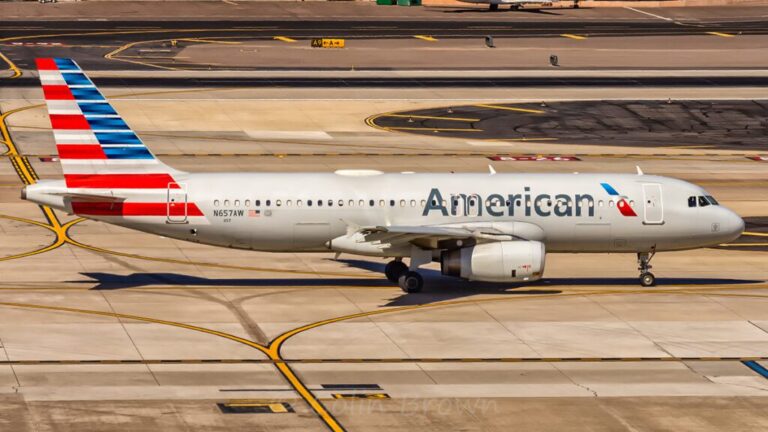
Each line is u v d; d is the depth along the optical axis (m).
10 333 197.50
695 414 165.00
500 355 191.38
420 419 161.25
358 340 198.38
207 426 156.50
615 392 173.88
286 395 170.00
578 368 185.12
